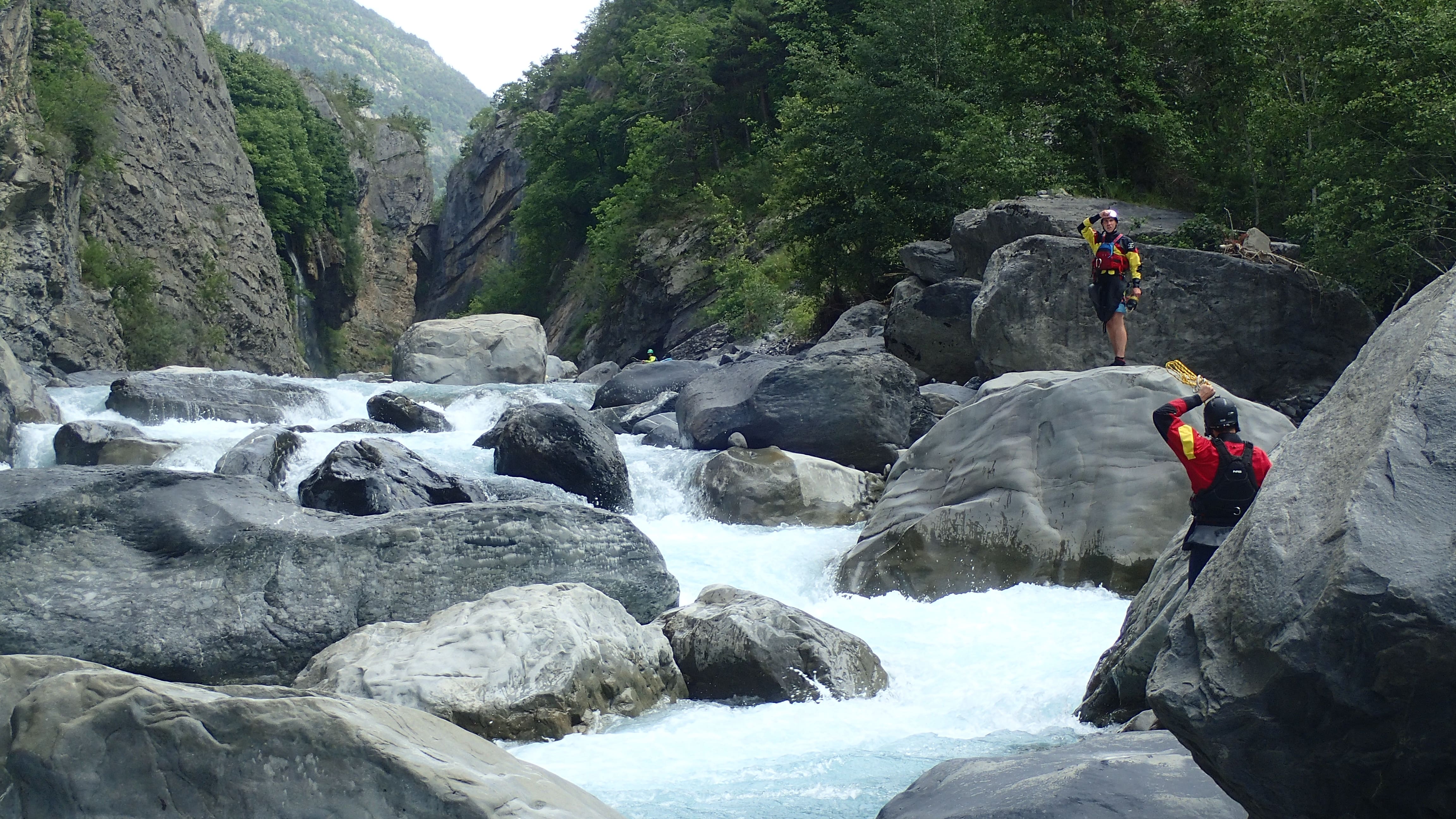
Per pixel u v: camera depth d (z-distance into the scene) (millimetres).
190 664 8062
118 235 41688
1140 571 10125
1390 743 2854
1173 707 3156
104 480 8633
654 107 56188
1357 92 17406
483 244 91062
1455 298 3307
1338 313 16812
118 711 3627
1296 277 16953
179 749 3570
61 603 8047
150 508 8594
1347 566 2811
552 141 66312
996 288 18250
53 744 3611
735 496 13891
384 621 8523
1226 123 22484
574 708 7062
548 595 7742
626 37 71625
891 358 15922
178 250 45969
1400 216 16203
